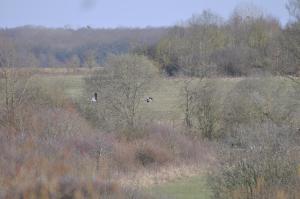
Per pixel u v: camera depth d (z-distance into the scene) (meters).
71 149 104.94
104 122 139.38
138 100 145.62
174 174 105.38
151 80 148.88
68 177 61.19
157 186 92.62
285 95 146.75
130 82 145.75
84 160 99.00
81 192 57.28
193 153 127.69
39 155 94.31
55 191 57.06
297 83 146.88
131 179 93.25
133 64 147.12
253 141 67.88
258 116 145.62
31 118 120.19
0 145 96.19
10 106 123.31
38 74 139.50
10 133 108.94
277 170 61.91
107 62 147.75
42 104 133.50
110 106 143.00
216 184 66.00
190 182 97.50
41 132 115.38
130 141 127.50
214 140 147.00
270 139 65.81
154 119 147.38
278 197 58.31
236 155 64.50
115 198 57.19
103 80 146.00
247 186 61.97
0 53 129.50
